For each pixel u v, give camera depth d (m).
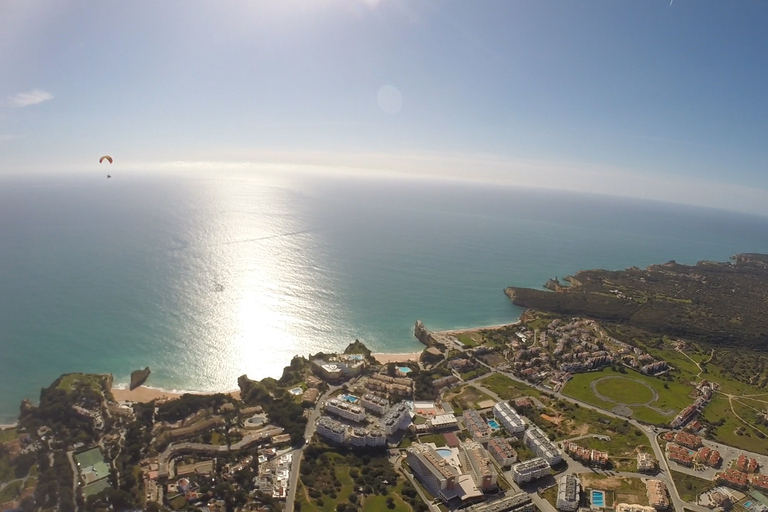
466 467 187.75
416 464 184.38
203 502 162.12
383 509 163.00
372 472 182.50
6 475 175.88
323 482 175.75
